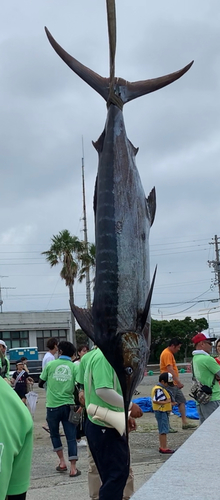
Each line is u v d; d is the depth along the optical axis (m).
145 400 14.82
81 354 10.25
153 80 2.50
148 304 2.29
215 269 49.84
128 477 4.98
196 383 8.23
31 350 39.66
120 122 2.44
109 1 2.16
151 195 2.52
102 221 2.27
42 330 49.69
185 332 56.31
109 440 4.50
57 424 7.79
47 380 7.89
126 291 2.25
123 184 2.35
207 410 8.02
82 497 6.39
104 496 4.43
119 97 2.45
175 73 2.49
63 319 50.69
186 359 55.56
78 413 7.52
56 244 34.88
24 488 2.01
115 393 4.46
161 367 11.13
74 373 7.69
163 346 55.56
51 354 10.70
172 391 11.02
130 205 2.33
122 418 4.46
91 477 5.33
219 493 2.71
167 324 56.28
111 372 4.48
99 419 4.49
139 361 2.29
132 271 2.27
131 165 2.42
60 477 7.49
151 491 2.81
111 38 2.23
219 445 3.99
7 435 1.92
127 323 2.26
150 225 2.46
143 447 9.45
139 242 2.33
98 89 2.49
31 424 2.03
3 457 1.90
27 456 2.02
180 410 11.20
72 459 7.53
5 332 48.06
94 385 4.61
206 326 58.78
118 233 2.26
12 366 37.91
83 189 38.12
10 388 2.04
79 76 2.51
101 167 2.37
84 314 2.37
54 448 7.87
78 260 35.09
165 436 8.84
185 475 3.12
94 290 2.30
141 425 12.04
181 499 2.64
